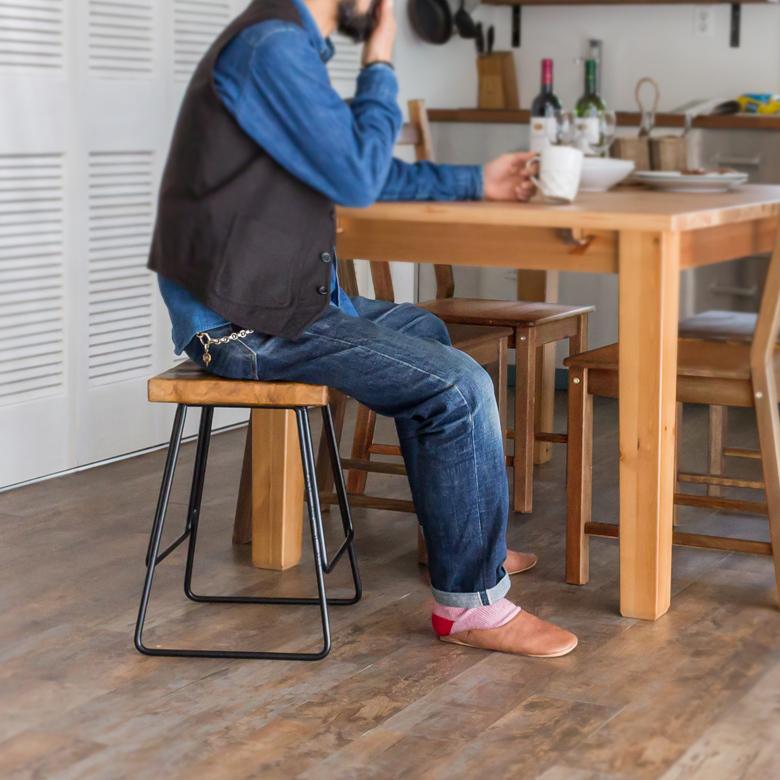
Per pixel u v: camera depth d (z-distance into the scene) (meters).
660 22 5.72
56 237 3.90
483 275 5.46
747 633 2.74
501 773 2.12
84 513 3.60
